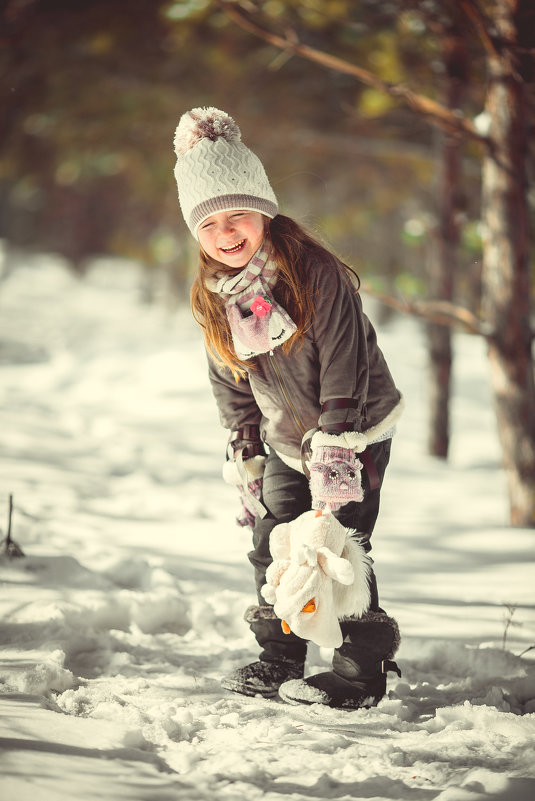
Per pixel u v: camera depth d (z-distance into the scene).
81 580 9.74
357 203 33.56
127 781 5.24
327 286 6.88
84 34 26.23
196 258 7.39
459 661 8.13
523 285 15.34
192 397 30.22
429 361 24.83
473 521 16.30
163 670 7.73
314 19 20.81
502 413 15.62
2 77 27.41
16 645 7.73
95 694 6.79
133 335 47.59
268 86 27.28
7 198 81.31
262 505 7.44
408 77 22.08
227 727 6.36
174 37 25.55
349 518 7.13
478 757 5.84
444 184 23.39
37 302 62.62
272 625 7.37
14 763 5.31
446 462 24.64
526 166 15.27
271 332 6.84
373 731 6.48
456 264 24.33
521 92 14.91
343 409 6.77
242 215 6.88
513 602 10.10
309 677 7.18
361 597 6.62
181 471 18.97
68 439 21.52
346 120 27.47
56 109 27.52
